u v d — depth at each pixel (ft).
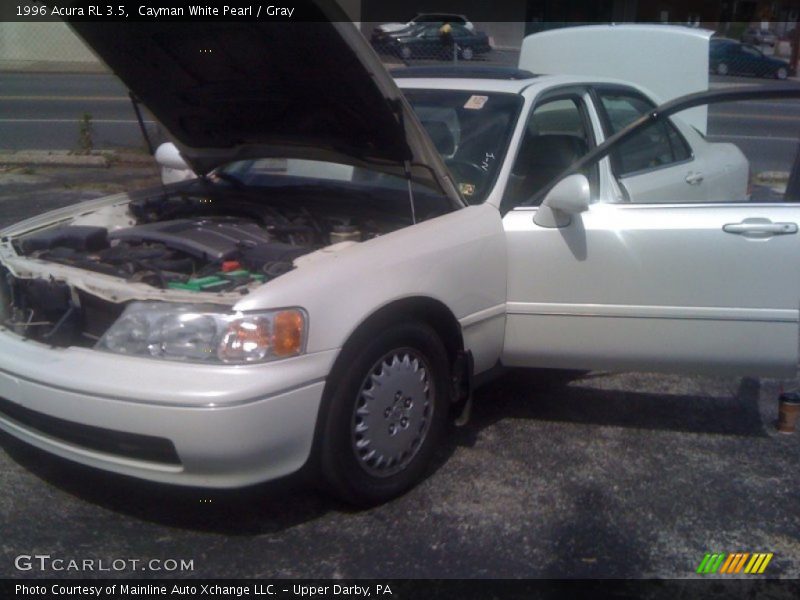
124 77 14.64
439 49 69.15
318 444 11.55
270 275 11.64
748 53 87.71
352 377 11.59
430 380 12.92
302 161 16.80
